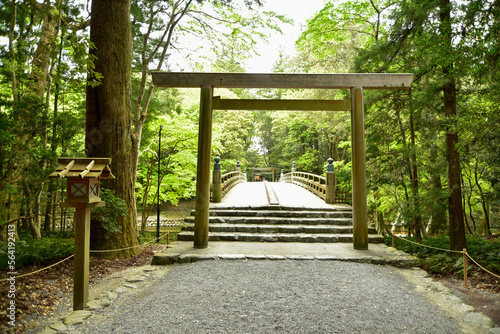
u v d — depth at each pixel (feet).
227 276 16.12
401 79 22.72
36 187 20.62
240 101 24.12
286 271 17.03
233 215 29.45
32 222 26.37
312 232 26.43
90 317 11.21
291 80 22.70
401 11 24.41
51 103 37.01
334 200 33.81
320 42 38.29
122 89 20.58
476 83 20.18
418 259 19.38
